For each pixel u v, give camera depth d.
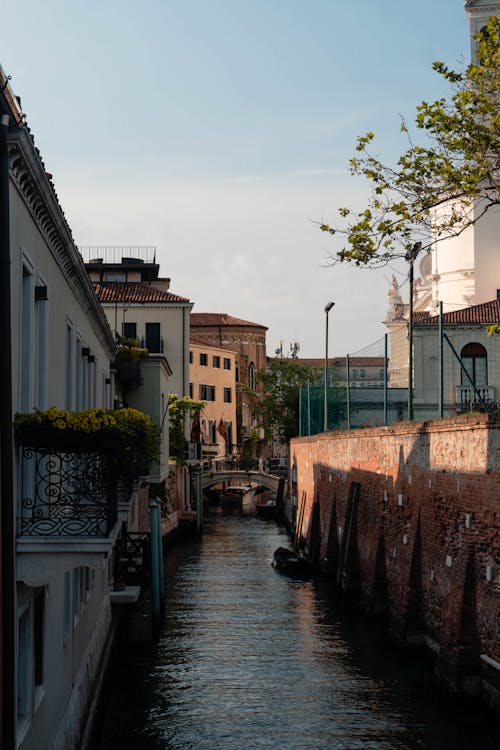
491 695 21.62
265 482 79.50
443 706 22.52
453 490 24.31
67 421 12.66
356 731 21.08
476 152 19.69
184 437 62.12
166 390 43.25
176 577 44.03
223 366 102.69
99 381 27.33
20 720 13.20
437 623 25.73
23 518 12.44
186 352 64.94
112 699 24.11
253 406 110.81
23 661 13.54
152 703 23.70
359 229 20.19
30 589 13.40
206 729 21.56
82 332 21.56
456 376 50.47
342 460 42.78
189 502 67.31
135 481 20.03
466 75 20.27
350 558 37.47
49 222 14.70
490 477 21.47
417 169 19.86
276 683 25.20
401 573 29.70
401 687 24.39
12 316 12.06
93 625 23.53
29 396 13.65
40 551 12.31
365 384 48.62
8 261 11.19
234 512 81.88
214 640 30.59
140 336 64.88
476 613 22.42
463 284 73.12
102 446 12.78
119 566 29.12
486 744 19.83
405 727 21.14
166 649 29.41
